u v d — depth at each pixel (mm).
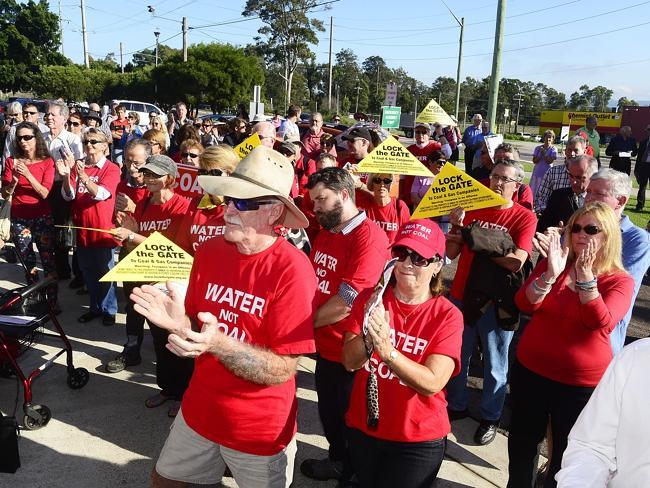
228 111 48812
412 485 2336
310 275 2293
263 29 66875
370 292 2441
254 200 2172
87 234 5301
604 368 2715
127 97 49781
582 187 4516
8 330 3662
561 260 2705
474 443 3918
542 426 2898
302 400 4406
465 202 3574
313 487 3365
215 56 45531
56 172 6238
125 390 4406
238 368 2127
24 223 5637
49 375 4543
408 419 2305
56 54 57125
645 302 7203
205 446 2398
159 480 2520
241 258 2291
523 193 4664
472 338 3992
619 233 2744
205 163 3738
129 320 4750
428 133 8102
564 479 1535
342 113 90500
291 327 2207
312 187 3096
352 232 3086
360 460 2447
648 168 13531
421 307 2359
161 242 2824
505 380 3889
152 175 4020
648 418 1397
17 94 55031
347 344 2420
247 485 2385
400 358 2139
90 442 3711
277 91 74188
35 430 3797
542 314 2846
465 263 3910
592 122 12875
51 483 3291
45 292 4199
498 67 14500
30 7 55125
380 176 4184
